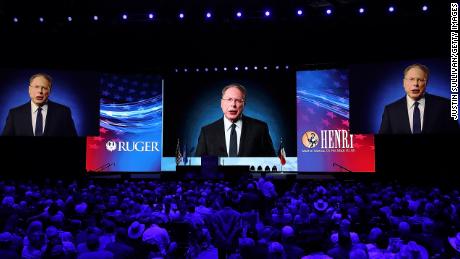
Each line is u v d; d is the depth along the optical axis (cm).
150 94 2686
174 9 1962
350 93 2186
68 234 790
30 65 2405
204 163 2091
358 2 1892
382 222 938
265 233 817
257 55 2423
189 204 1069
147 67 2673
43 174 2417
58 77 2323
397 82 2105
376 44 2233
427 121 2036
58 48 2331
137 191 1483
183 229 957
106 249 705
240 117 2703
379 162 2352
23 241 763
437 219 866
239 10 1938
